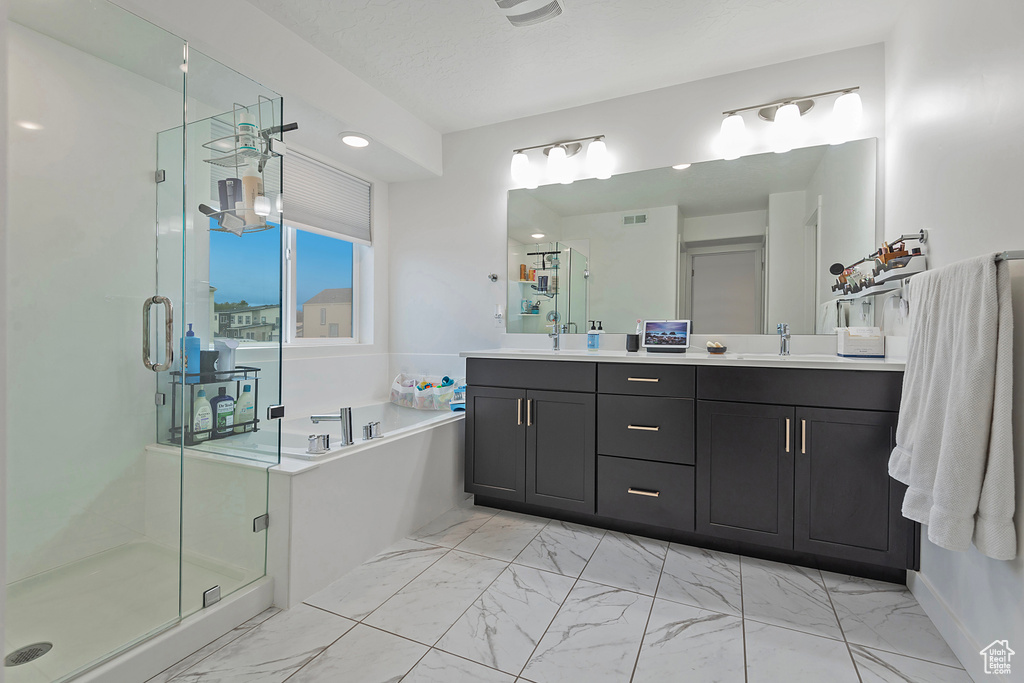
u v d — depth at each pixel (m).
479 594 1.81
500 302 3.18
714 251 2.66
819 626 1.61
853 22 2.18
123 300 1.53
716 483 2.11
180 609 1.47
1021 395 1.25
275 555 1.75
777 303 2.53
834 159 2.42
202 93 1.72
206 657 1.45
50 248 1.41
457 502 2.77
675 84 2.72
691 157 2.70
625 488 2.29
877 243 2.33
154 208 1.60
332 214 3.07
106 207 1.51
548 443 2.46
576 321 2.96
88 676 1.24
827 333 2.44
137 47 1.57
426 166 3.19
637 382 2.26
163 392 1.58
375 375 3.39
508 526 2.45
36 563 1.34
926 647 1.51
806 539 1.96
